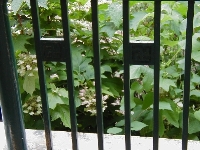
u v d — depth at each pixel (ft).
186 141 4.11
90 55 6.73
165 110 5.80
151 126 6.07
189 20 3.49
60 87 6.88
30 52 6.31
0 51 3.91
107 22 6.39
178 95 6.18
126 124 4.07
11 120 4.26
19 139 4.38
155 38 3.52
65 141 5.03
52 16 6.77
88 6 7.04
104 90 6.42
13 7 5.01
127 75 3.76
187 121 3.99
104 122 7.09
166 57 6.37
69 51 3.79
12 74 4.03
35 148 4.92
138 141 4.92
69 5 6.85
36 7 3.66
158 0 3.40
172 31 6.05
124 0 3.44
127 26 3.53
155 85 3.79
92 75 6.53
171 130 6.29
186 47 3.61
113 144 4.90
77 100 6.41
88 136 5.10
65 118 6.26
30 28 6.34
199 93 5.93
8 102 4.15
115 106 7.13
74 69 6.53
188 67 3.69
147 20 6.33
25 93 6.49
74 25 6.76
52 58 3.85
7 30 3.85
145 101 5.83
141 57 3.62
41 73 3.97
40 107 6.41
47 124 4.28
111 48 6.99
